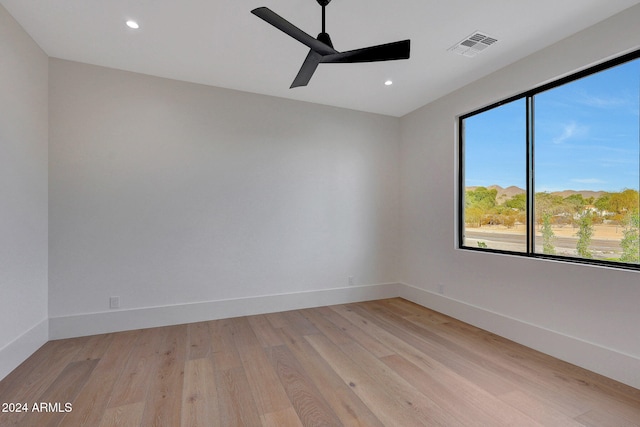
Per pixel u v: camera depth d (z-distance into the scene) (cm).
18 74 228
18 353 226
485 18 220
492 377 213
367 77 313
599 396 190
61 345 261
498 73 296
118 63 287
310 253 379
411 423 166
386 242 426
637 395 191
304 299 374
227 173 339
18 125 228
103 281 290
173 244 316
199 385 202
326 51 184
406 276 419
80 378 209
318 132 386
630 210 213
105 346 260
